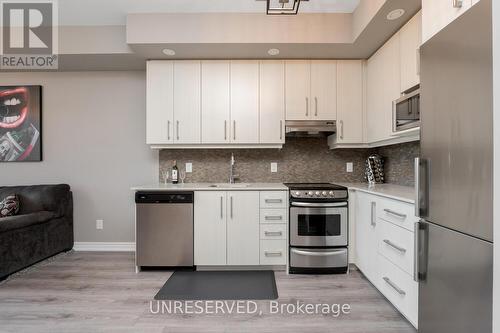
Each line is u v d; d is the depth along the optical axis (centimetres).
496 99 109
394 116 244
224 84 318
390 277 210
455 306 132
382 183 327
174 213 286
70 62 327
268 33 278
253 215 288
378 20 232
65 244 346
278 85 318
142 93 361
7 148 357
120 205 361
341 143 319
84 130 361
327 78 319
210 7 268
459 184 129
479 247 117
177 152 356
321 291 244
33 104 357
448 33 135
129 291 243
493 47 110
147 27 277
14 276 274
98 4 262
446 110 137
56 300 227
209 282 263
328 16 278
